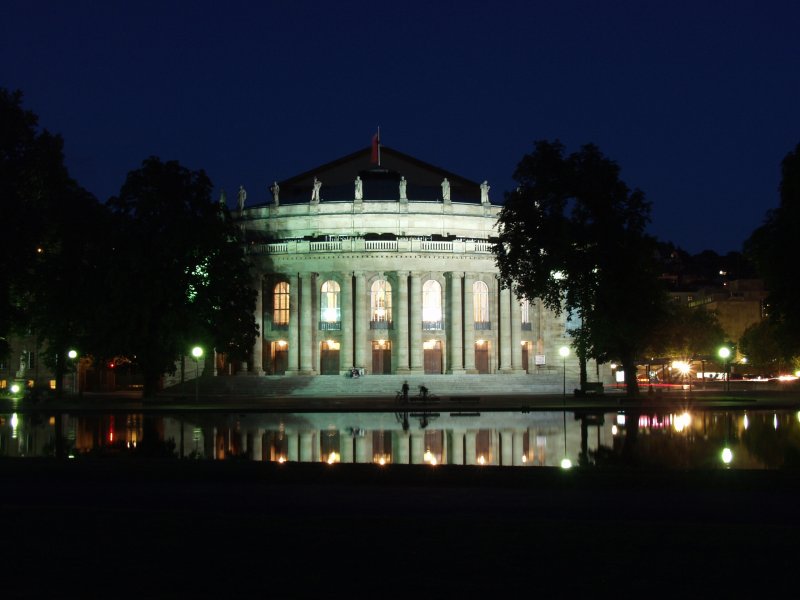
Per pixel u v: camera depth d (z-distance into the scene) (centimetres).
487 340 11725
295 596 1536
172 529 2045
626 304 7531
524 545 1878
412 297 11362
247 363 11575
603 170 7269
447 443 4762
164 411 7462
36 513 2241
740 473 2969
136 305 8562
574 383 10669
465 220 12050
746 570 1688
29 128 7281
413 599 1521
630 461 3872
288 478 2939
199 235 8881
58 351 9650
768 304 6034
